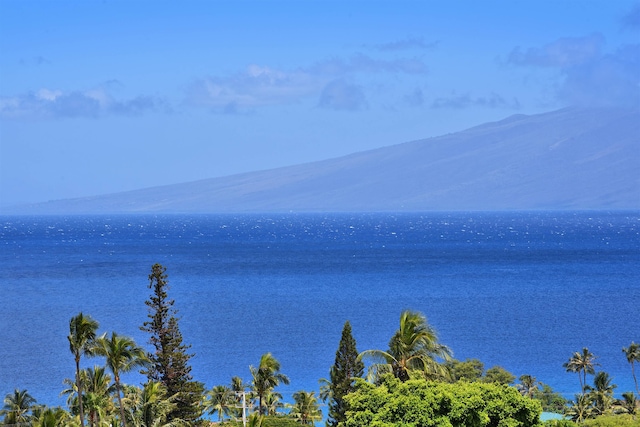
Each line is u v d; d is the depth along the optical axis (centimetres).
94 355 9200
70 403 10000
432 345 7694
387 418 6775
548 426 7825
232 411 12712
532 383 15625
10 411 10569
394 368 7650
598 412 13612
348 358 10262
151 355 10919
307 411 12900
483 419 6756
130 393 10288
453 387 6975
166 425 9619
